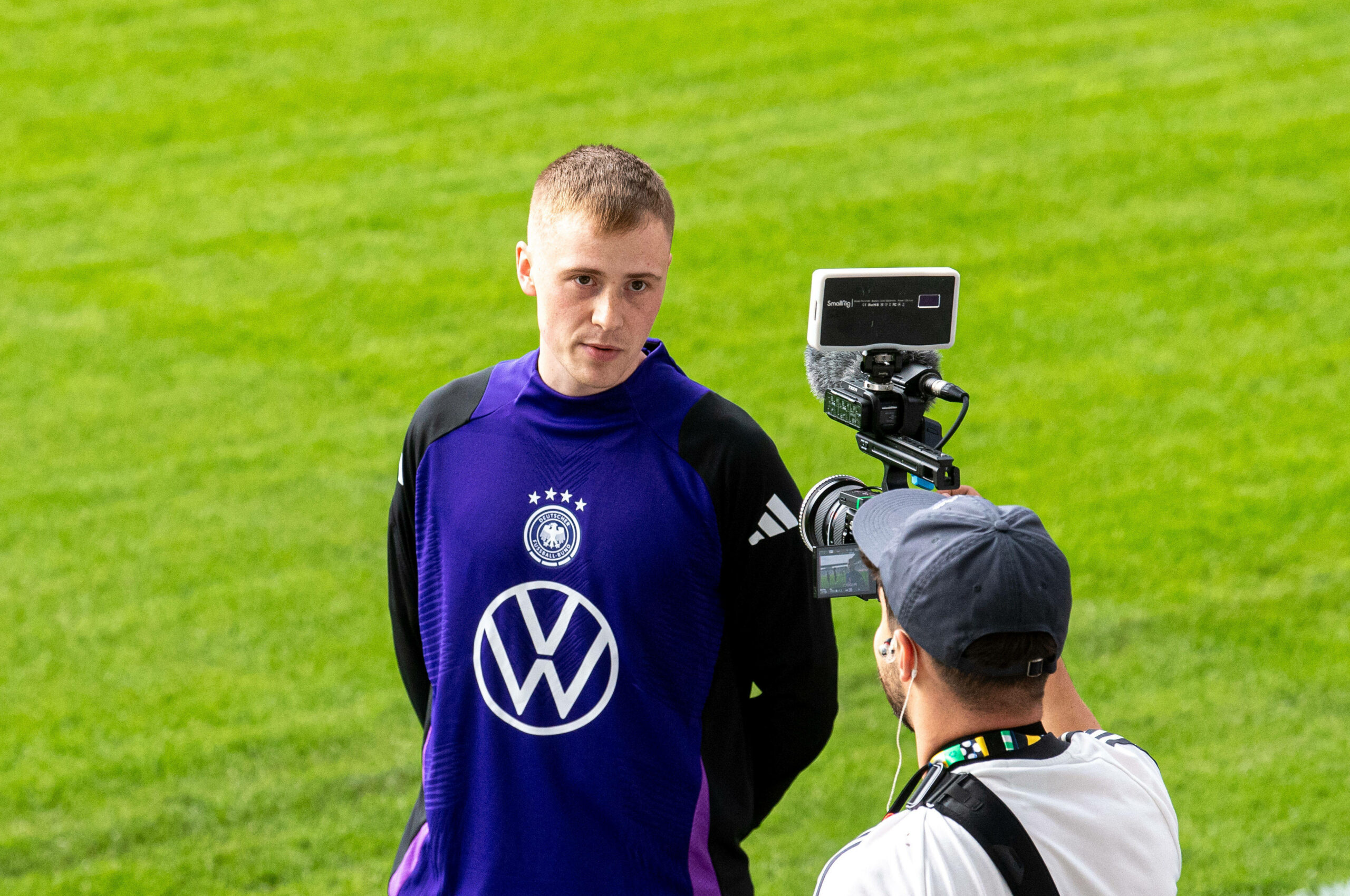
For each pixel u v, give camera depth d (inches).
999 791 219.1
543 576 286.8
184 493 922.7
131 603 786.8
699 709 291.6
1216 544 812.0
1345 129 1483.8
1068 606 227.6
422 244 1354.6
